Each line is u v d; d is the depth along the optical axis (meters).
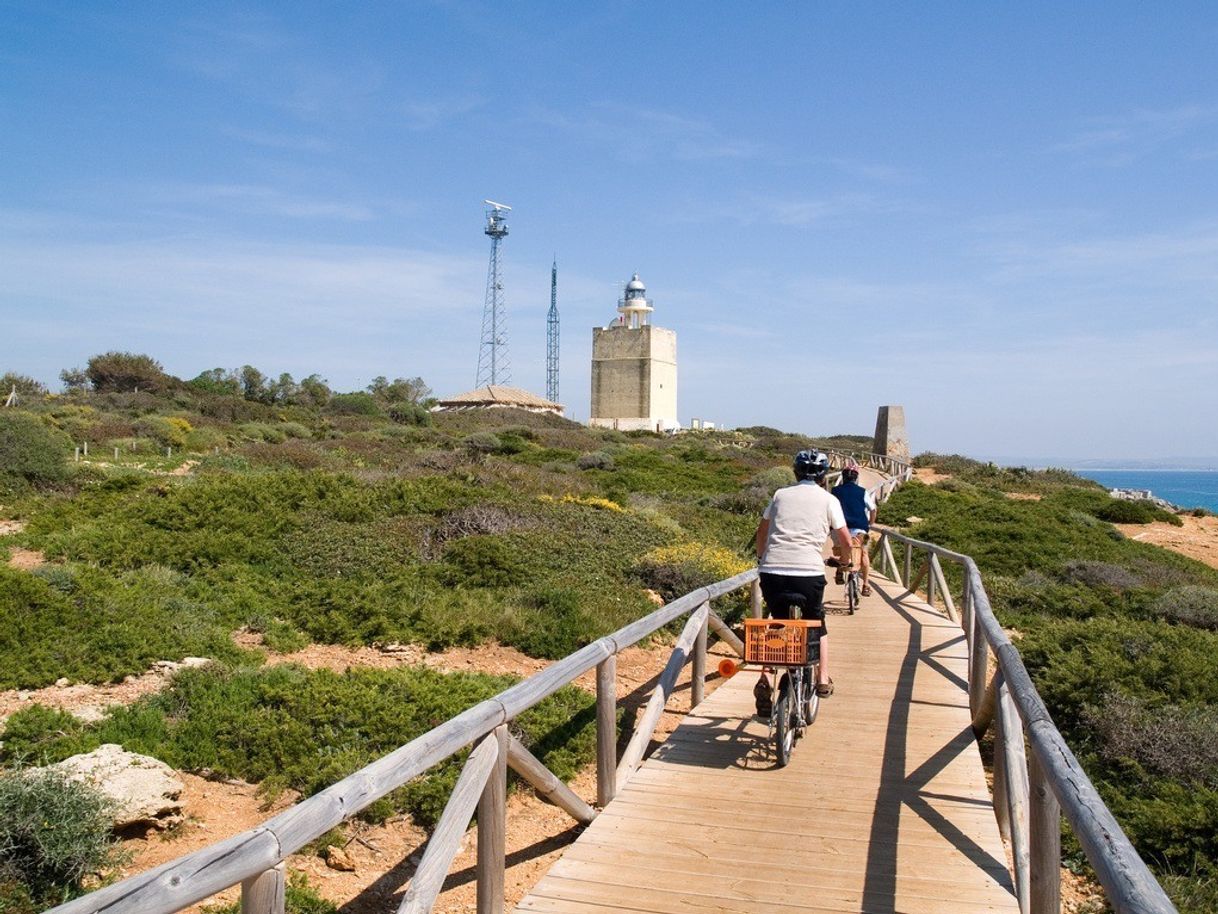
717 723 7.91
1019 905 4.59
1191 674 9.66
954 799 6.11
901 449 49.12
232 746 7.48
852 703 8.48
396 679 8.88
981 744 8.53
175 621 10.68
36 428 22.69
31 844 5.29
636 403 89.25
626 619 12.62
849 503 12.98
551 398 112.88
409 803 6.65
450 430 65.56
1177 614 15.77
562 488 25.89
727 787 6.35
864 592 13.91
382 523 16.98
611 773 6.34
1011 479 47.59
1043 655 10.80
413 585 13.30
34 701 8.33
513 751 5.26
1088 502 36.06
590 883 4.88
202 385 76.19
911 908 4.60
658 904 4.64
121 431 39.34
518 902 5.11
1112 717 8.69
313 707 7.96
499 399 84.94
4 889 5.02
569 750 8.00
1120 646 10.67
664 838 5.48
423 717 8.01
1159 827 7.00
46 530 16.23
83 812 5.48
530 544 15.95
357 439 45.66
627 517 19.91
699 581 14.67
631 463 41.03
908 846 5.36
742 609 13.66
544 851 6.27
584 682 10.14
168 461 31.17
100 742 7.27
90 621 10.19
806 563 6.79
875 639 11.30
